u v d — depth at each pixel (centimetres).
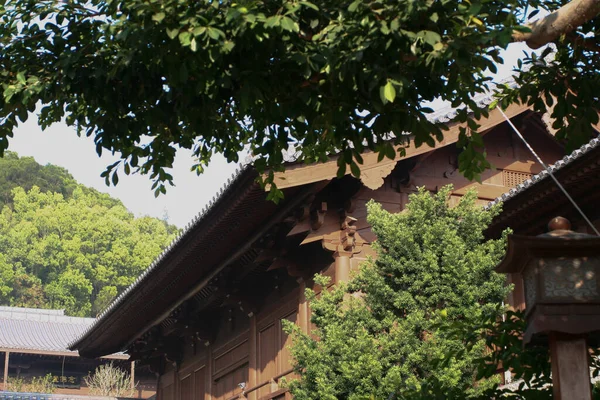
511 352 713
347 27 677
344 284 1566
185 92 729
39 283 9775
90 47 752
